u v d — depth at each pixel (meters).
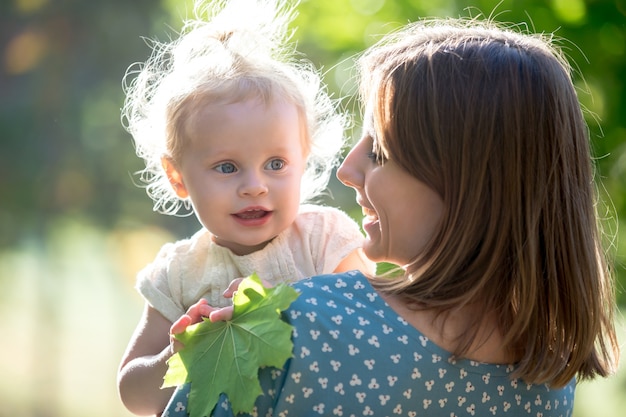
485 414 2.11
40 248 24.34
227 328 2.07
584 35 4.91
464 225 2.08
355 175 2.27
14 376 14.95
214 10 2.97
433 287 2.09
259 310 2.05
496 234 2.09
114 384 14.64
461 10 5.11
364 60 2.34
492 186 2.08
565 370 2.18
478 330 2.09
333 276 2.12
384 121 2.16
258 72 2.60
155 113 2.73
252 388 1.98
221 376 2.03
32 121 24.53
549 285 2.13
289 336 1.98
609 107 4.95
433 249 2.11
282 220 2.59
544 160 2.11
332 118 2.87
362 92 2.34
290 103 2.61
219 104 2.53
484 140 2.08
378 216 2.20
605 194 5.03
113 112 24.22
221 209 2.54
